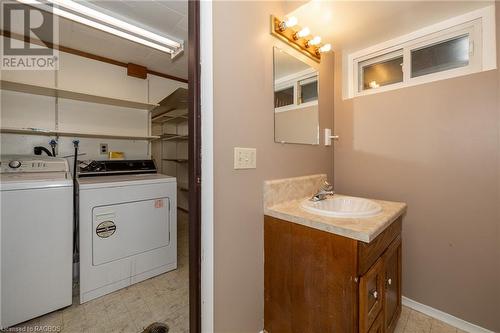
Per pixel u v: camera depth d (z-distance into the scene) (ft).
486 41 4.66
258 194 4.44
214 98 3.66
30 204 4.88
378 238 3.81
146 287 6.31
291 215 4.05
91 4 5.26
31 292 4.89
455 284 4.94
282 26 4.68
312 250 3.79
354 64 6.64
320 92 6.23
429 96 5.22
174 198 7.34
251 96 4.26
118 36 6.29
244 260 4.20
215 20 3.66
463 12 4.86
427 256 5.31
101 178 6.94
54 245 5.15
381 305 3.89
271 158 4.73
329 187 5.50
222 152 3.81
